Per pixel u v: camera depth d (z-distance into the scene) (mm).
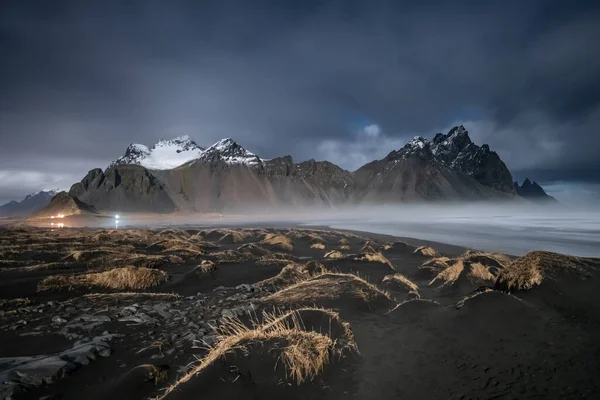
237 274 17875
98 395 5215
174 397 4645
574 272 9523
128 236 41000
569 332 6895
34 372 5723
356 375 5430
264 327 6746
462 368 5691
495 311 7875
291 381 5004
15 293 13219
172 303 11570
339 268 19219
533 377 5289
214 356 5633
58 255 24250
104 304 11352
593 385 4961
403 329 7590
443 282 14938
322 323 7066
